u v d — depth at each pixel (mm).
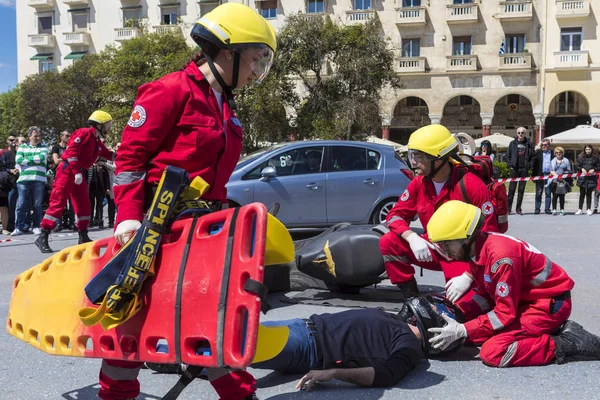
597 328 4676
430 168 4578
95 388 3525
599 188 14867
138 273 2367
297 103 32000
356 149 10188
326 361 3398
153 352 2428
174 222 2486
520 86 37469
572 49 36750
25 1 45531
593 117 36562
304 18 31312
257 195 9594
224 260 2258
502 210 5082
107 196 13531
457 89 38219
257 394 3336
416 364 3553
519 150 15281
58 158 14000
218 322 2223
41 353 4238
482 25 37656
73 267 2826
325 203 9820
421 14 37656
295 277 6082
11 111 47500
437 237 3781
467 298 4207
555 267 3857
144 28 41656
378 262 5500
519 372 3648
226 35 2514
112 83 34094
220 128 2625
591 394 3287
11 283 7008
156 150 2596
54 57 45094
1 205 12656
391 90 39031
